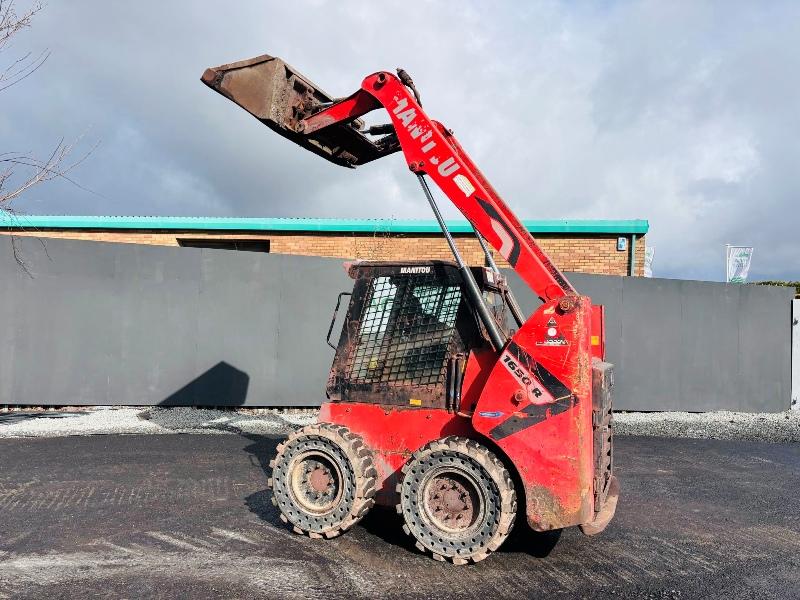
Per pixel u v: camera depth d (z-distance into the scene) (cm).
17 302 1004
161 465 689
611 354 1104
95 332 1031
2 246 998
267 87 514
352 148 586
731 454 809
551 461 395
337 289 1116
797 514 559
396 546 452
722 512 562
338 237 1388
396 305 477
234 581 387
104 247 1036
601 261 1294
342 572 404
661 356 1119
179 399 1058
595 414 428
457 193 452
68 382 1020
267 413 1052
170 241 1432
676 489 639
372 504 450
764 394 1137
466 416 435
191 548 442
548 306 403
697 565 433
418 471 420
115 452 746
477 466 405
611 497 499
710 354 1130
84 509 530
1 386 998
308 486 464
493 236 441
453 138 491
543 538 484
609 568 424
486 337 448
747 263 1492
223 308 1073
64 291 1021
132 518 508
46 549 436
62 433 847
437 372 455
